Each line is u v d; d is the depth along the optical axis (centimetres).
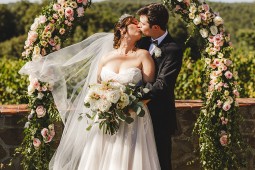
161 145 395
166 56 390
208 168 447
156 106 391
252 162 502
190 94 774
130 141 377
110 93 361
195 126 456
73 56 421
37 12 2564
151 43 405
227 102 434
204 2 433
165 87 379
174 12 438
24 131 432
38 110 426
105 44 411
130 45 388
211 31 432
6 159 462
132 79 375
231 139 441
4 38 2605
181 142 488
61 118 436
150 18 384
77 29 2197
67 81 424
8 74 772
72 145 417
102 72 387
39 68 420
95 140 387
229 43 439
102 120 376
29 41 427
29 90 422
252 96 791
